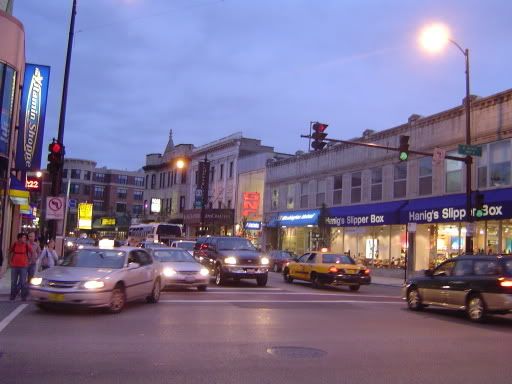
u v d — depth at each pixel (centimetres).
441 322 1342
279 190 4659
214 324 1162
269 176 4822
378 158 3538
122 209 11525
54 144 1825
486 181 2750
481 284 1352
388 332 1150
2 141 2023
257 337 1027
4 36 2030
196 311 1362
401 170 3350
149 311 1335
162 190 7256
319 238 3862
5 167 2038
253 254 2247
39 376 704
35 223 4781
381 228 3434
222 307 1460
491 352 960
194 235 6084
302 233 4256
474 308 1369
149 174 7650
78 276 1241
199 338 995
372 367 817
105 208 11431
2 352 836
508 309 1287
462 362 870
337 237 3866
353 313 1452
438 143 3070
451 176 2969
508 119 2634
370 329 1181
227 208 5381
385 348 969
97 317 1206
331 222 3794
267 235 4750
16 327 1055
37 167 2397
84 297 1212
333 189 3975
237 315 1314
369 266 3478
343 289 2320
